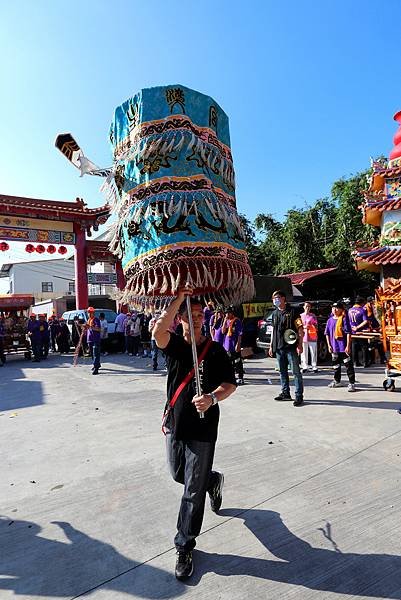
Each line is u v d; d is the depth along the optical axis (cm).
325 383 877
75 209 1912
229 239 336
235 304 374
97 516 340
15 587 258
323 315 1323
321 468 418
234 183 373
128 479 409
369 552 280
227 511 340
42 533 317
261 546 291
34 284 4469
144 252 319
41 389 945
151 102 325
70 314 1952
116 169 345
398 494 357
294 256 2530
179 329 334
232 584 255
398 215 1275
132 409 707
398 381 860
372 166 1348
